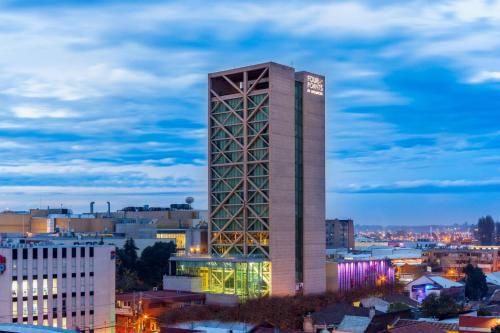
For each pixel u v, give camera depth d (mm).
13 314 178000
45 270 186000
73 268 192250
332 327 177750
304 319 186375
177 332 126500
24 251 182125
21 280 180500
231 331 142375
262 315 195750
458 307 193125
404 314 179125
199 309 198500
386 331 130500
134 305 195625
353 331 157625
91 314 195000
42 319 183875
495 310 185875
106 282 199750
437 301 194625
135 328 193625
